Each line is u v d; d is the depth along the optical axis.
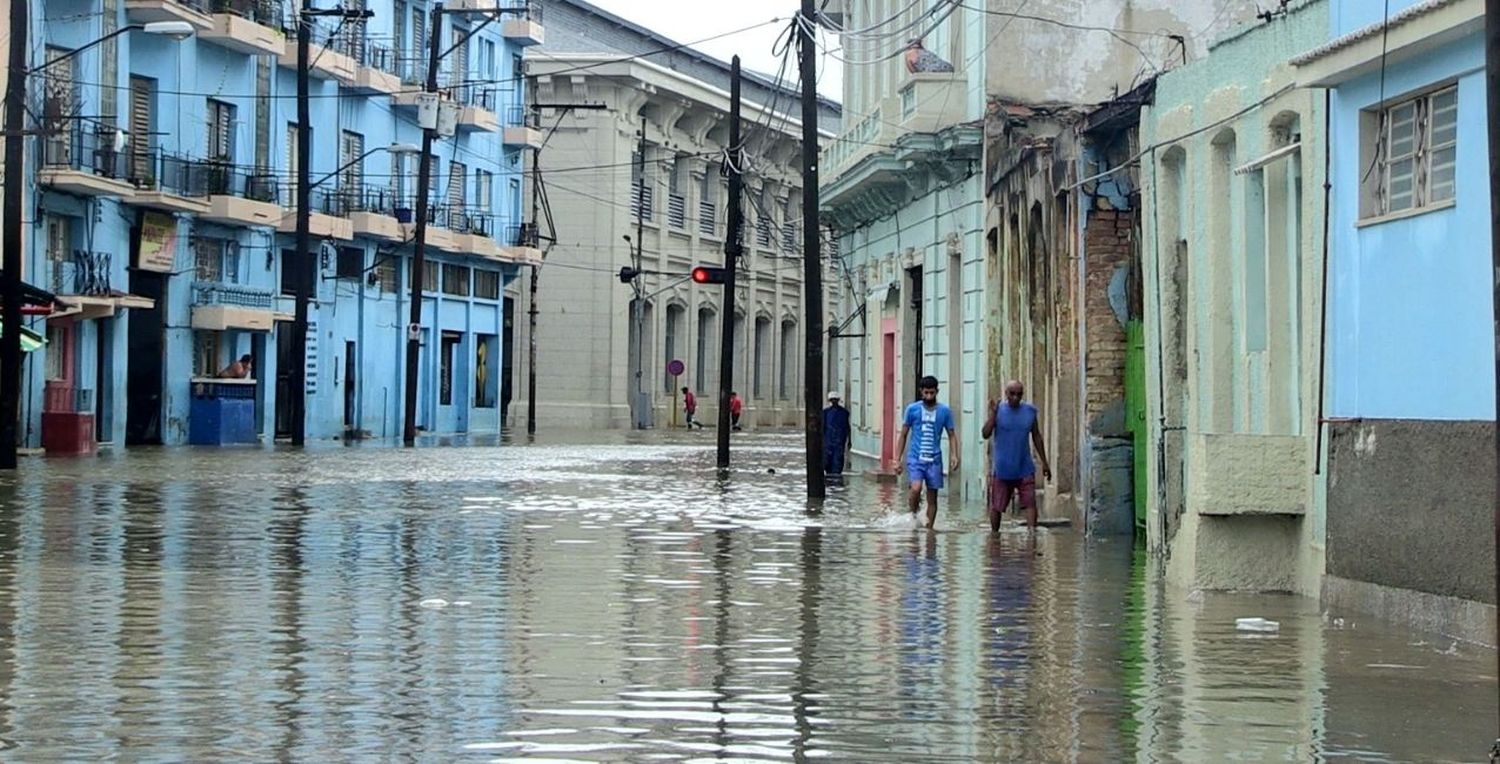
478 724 11.77
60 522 26.56
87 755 10.68
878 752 11.09
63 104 51.22
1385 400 17.88
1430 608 16.67
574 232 91.69
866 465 51.59
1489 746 11.45
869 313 52.16
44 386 51.50
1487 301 15.91
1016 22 36.69
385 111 73.38
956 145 37.88
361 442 66.19
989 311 36.81
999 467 27.83
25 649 14.54
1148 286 25.94
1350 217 18.73
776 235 109.19
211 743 11.05
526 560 22.28
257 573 20.25
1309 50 19.78
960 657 14.91
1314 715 12.47
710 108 98.94
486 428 85.38
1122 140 28.33
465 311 82.38
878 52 47.59
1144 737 11.65
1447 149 17.08
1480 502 15.84
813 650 15.20
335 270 70.19
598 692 13.01
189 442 59.84
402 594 18.53
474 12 70.62
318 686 13.05
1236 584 19.91
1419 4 16.77
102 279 53.66
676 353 99.94
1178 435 24.56
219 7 59.75
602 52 95.44
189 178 58.22
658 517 29.98
